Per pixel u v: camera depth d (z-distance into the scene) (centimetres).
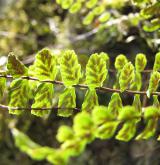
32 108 11
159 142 21
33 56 24
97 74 10
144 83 18
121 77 11
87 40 23
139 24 19
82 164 23
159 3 12
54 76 11
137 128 21
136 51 21
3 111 24
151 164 21
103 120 8
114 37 22
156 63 11
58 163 7
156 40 18
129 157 22
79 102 22
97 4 22
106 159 23
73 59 10
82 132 7
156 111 9
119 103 11
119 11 21
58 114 11
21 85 11
